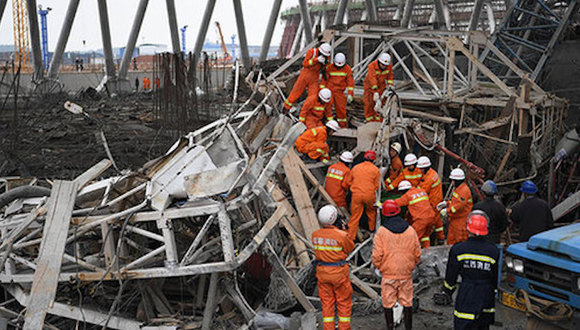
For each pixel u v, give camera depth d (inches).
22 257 231.6
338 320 247.9
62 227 211.3
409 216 353.7
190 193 210.4
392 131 397.7
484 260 213.6
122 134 555.2
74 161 434.9
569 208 365.4
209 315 222.4
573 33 743.1
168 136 463.8
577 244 213.9
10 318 232.7
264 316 246.7
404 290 240.2
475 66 534.9
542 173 478.9
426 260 311.9
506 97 514.3
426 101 502.3
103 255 228.4
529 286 235.3
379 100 409.7
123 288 233.1
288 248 312.5
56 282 204.2
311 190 378.6
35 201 246.2
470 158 495.8
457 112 503.2
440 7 1690.5
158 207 213.2
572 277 212.5
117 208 231.8
